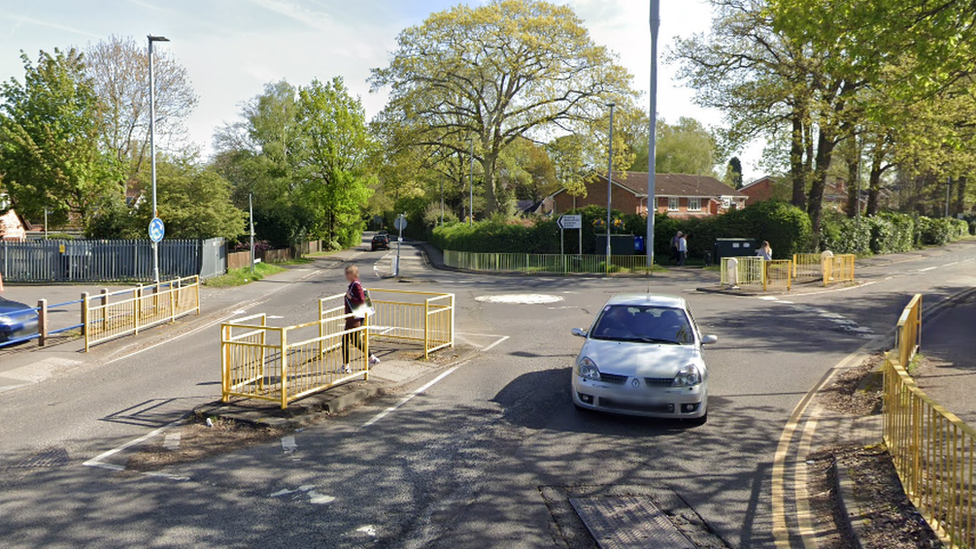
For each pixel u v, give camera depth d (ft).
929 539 15.42
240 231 108.17
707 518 18.30
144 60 128.77
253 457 23.24
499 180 214.07
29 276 92.84
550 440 25.09
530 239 126.31
